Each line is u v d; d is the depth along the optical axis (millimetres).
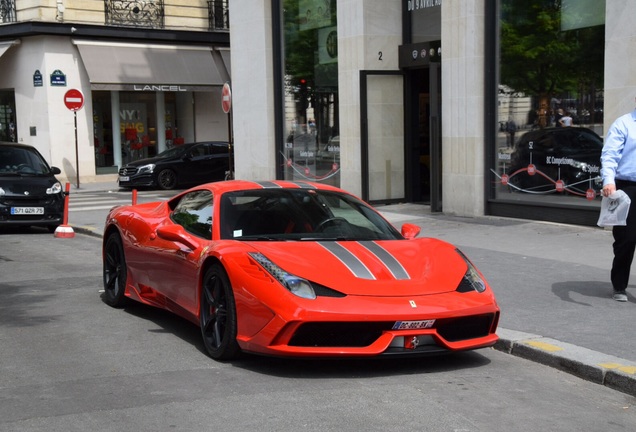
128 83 27234
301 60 18422
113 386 5223
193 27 29062
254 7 19234
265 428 4406
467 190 13828
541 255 9969
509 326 6648
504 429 4496
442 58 14117
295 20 18531
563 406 4953
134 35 27656
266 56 19141
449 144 14133
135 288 7441
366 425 4469
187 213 6859
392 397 4992
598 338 6227
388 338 5203
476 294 5613
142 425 4469
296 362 5781
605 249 10234
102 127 28141
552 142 12586
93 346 6328
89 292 8734
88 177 27297
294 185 6973
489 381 5426
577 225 12188
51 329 6941
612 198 7117
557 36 12414
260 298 5285
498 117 13539
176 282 6508
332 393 5047
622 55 11203
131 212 7742
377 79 15891
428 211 14922
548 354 5832
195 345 6332
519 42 13047
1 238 13758
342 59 16344
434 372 5605
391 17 15977
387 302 5246
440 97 14930
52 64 26375
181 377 5418
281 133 19312
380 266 5617
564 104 12352
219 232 6199
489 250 10414
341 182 16750
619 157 7195
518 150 13188
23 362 5859
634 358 5672
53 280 9492
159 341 6473
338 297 5230
